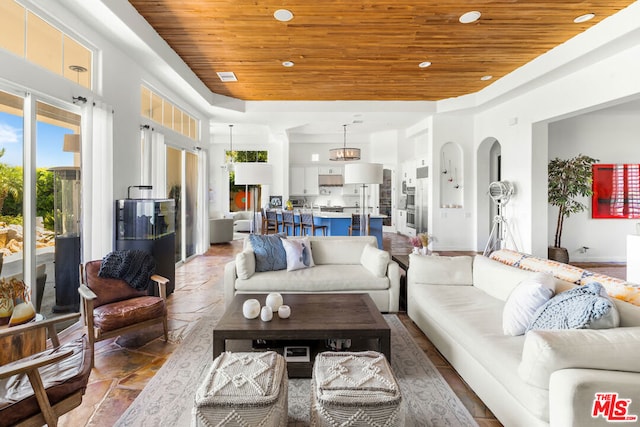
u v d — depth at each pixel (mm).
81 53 3412
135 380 2355
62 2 2990
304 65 5020
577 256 6730
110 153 3605
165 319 2988
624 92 3967
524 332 2068
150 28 3840
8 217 2734
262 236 3959
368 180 5953
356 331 2277
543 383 1486
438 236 7410
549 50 4531
